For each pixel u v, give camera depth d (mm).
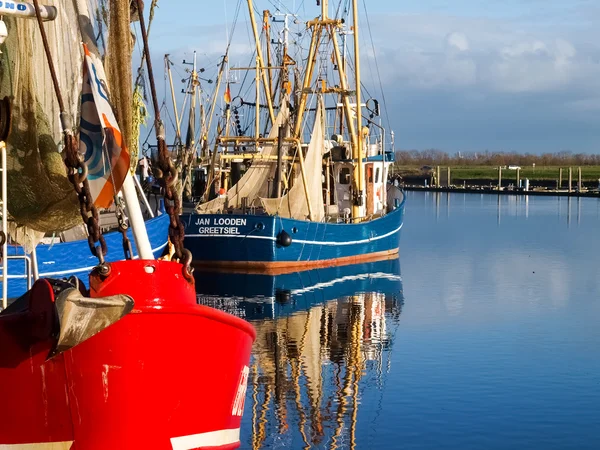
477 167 157875
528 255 36812
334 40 33719
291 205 32000
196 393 7539
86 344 7016
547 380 15656
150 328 7117
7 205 9086
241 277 29109
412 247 40719
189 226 30562
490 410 13852
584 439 12516
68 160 7250
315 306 23734
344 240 33250
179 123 51312
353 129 34344
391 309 23344
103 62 8273
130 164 8133
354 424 13195
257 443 12312
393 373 16203
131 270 7199
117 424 7262
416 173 136250
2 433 7289
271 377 15914
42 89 8984
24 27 8844
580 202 81312
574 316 22188
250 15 37188
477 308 23469
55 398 7180
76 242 20656
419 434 12727
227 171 36219
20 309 7656
